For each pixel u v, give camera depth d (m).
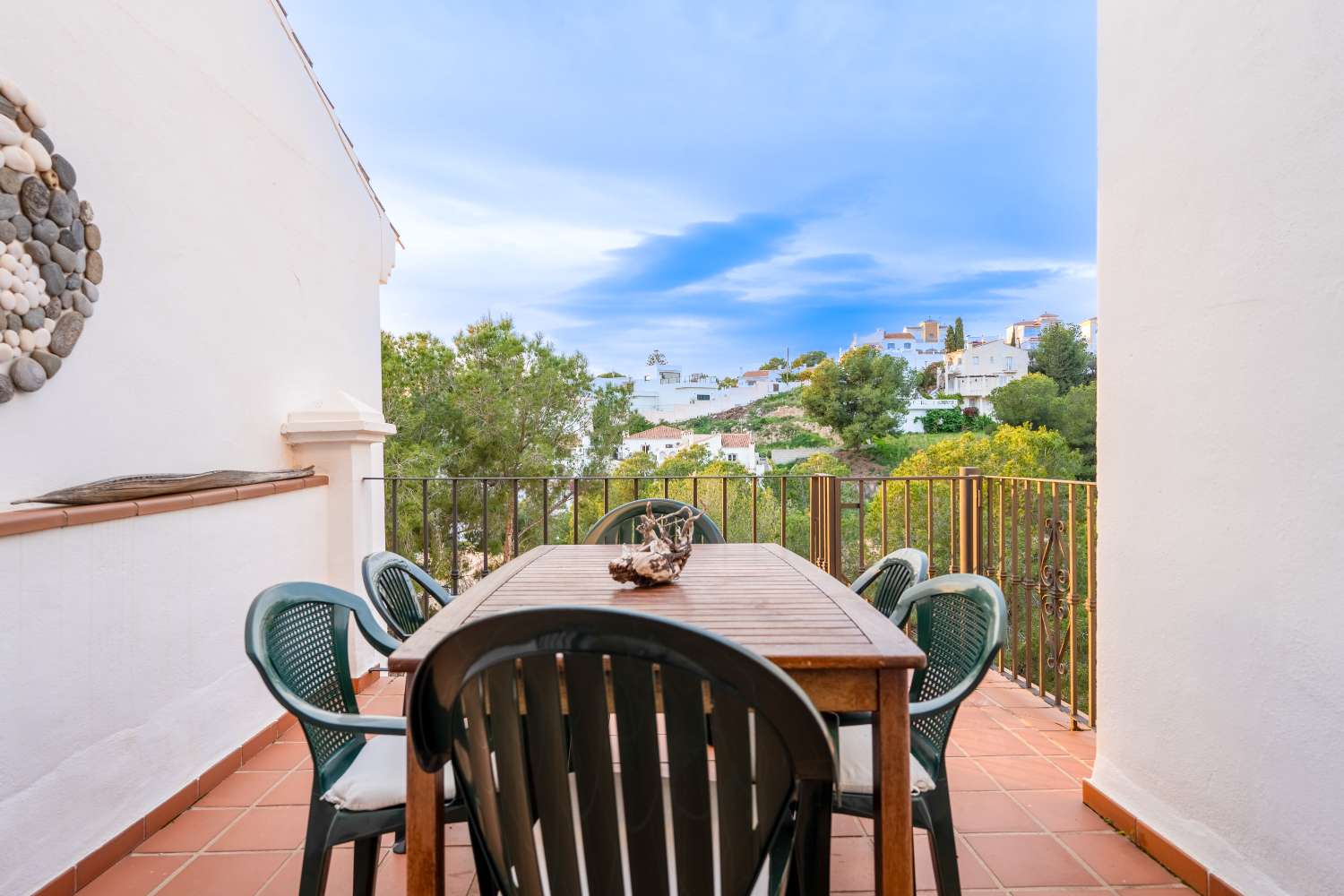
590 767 0.91
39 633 1.76
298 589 1.52
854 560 16.67
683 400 54.53
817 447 37.94
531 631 0.87
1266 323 1.55
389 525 10.13
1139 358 2.00
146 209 2.47
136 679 2.11
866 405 37.06
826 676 1.26
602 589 1.83
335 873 1.91
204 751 2.43
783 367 60.53
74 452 2.15
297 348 3.58
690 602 1.67
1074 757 2.62
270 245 3.31
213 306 2.87
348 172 4.19
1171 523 1.87
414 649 1.28
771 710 0.82
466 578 10.91
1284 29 1.50
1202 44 1.75
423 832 1.24
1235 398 1.64
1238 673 1.64
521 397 12.03
